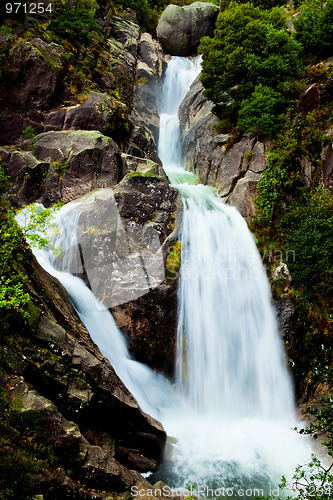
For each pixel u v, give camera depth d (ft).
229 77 58.65
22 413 21.93
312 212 49.96
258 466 32.86
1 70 49.29
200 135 62.80
